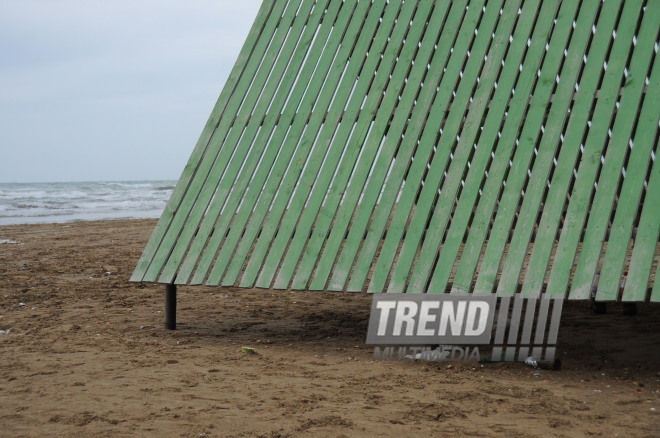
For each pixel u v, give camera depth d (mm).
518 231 5180
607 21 5473
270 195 6367
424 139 5863
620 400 4207
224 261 6250
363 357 5566
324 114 6477
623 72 5234
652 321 6625
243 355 5672
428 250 5445
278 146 6551
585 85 5340
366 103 6281
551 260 9008
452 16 6250
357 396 4352
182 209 6699
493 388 4523
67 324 7117
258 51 7219
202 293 9258
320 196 6145
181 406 4133
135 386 4621
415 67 6203
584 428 3682
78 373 5000
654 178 4895
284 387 4586
